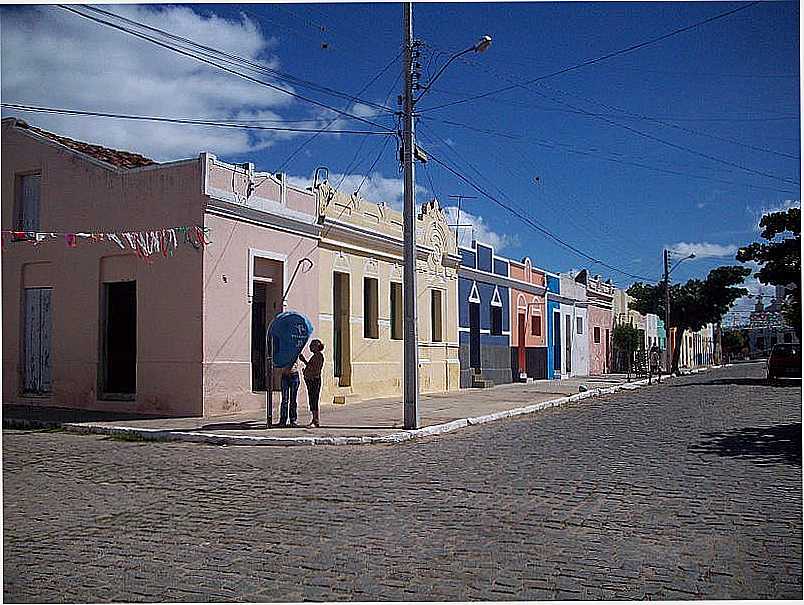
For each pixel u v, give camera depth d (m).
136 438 15.39
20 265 20.08
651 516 8.67
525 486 10.39
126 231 18.55
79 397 19.12
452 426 18.03
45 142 19.83
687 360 79.44
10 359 20.17
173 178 18.02
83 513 9.01
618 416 20.38
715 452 13.24
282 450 14.15
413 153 17.47
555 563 6.99
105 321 19.06
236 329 18.50
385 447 14.69
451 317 30.42
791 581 6.53
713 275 60.31
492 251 34.94
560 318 44.66
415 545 7.57
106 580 6.62
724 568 6.85
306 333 16.84
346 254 23.16
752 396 26.11
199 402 17.53
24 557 7.29
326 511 9.00
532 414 21.86
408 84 17.48
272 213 19.58
